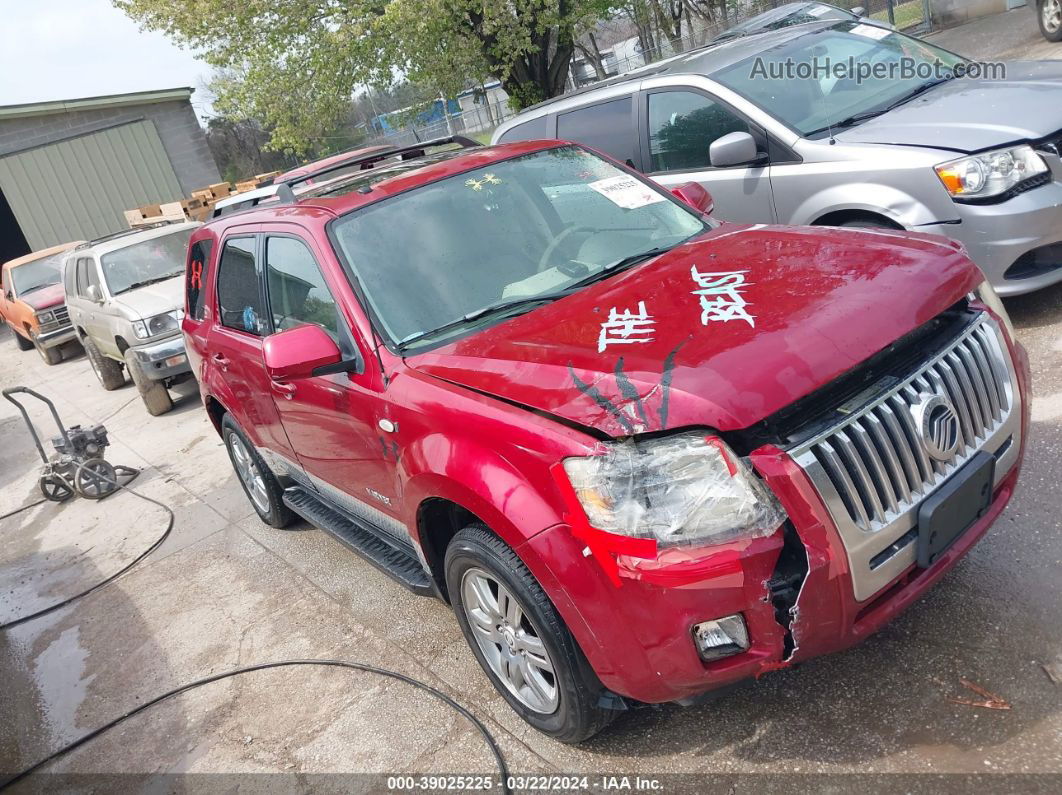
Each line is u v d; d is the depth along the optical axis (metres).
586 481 2.29
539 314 3.01
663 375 2.32
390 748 3.16
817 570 2.18
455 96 17.97
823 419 2.29
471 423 2.62
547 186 3.75
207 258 4.75
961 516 2.45
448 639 3.77
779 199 5.27
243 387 4.48
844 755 2.54
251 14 15.99
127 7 16.12
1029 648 2.71
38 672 4.55
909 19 17.27
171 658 4.29
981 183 4.40
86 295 10.66
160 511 6.49
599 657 2.43
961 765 2.38
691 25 26.17
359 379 3.20
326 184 4.29
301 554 5.04
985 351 2.67
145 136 22.14
